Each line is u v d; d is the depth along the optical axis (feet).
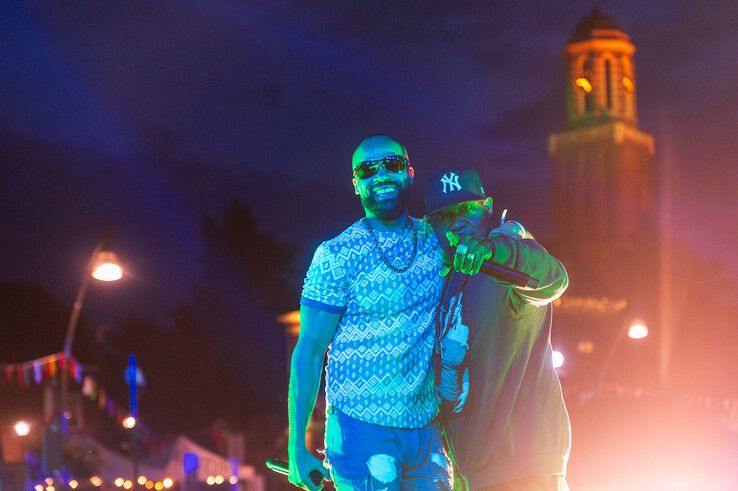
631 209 308.81
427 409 15.23
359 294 15.01
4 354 170.30
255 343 204.74
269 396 193.77
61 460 80.59
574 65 321.93
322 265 15.12
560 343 187.52
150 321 191.21
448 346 15.23
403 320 15.01
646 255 225.56
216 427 108.47
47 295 182.91
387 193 15.08
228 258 226.79
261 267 227.61
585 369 187.21
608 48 317.01
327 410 15.38
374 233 15.17
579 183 314.96
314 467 15.23
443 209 15.49
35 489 79.20
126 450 91.97
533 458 15.56
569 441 16.01
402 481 14.98
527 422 15.64
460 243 14.02
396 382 14.97
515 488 15.49
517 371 15.57
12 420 135.13
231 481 90.53
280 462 15.84
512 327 15.43
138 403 174.40
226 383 192.13
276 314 217.97
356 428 14.97
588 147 314.96
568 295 193.67
